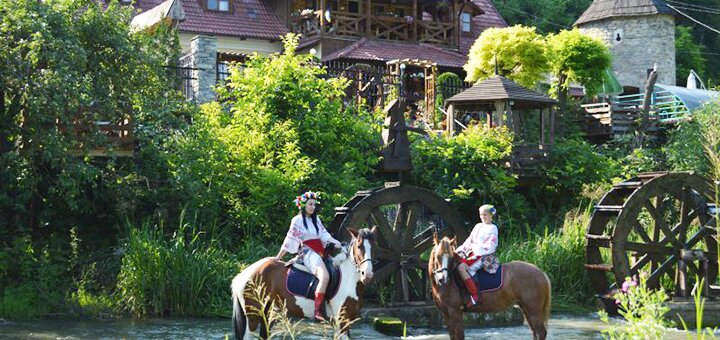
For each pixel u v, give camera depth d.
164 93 19.66
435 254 12.74
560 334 14.70
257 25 37.38
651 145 32.94
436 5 39.03
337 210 16.91
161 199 18.47
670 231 17.95
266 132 20.72
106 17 18.06
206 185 19.05
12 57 16.33
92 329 14.27
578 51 32.09
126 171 18.75
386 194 16.59
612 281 19.52
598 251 18.50
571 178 24.19
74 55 16.50
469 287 12.84
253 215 18.80
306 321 15.24
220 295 16.55
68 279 16.88
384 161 16.78
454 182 22.66
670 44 46.03
